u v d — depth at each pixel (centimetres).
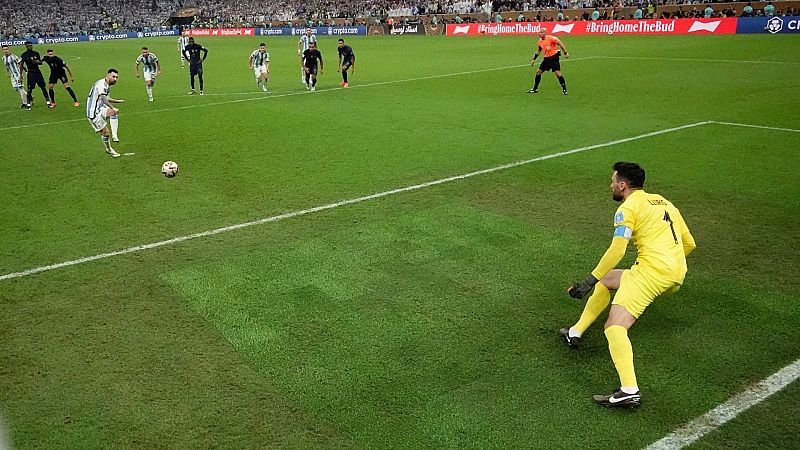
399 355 468
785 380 425
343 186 903
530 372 443
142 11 7888
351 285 585
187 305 555
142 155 1137
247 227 749
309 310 539
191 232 738
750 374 433
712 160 982
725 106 1404
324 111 1540
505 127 1274
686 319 509
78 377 452
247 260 650
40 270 640
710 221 729
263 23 6469
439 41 4019
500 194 847
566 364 452
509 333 496
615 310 415
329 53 3466
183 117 1523
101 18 7656
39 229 765
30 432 393
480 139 1171
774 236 679
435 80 2062
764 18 3088
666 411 397
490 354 467
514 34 4250
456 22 4831
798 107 1353
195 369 456
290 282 595
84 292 588
